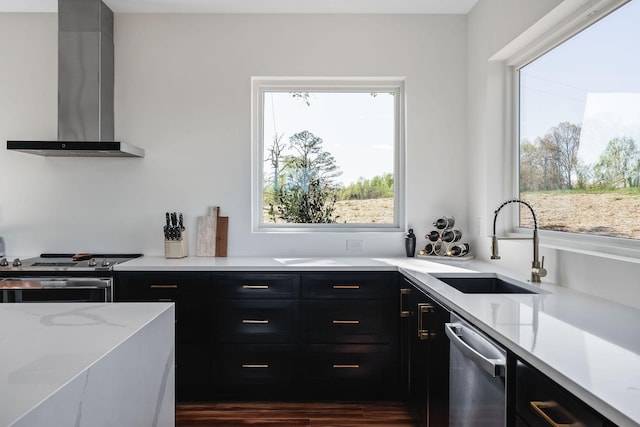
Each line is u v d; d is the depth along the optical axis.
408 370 2.65
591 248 2.11
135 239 3.43
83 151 3.06
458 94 3.44
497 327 1.39
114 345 1.13
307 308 2.89
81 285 2.81
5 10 3.35
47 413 0.82
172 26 3.41
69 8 3.16
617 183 1.98
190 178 3.43
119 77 3.39
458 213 3.45
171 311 1.59
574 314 1.57
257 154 3.55
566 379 0.97
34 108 3.39
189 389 2.92
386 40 3.44
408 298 2.64
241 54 3.42
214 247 3.40
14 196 3.40
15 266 2.87
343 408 2.83
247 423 2.62
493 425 1.41
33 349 1.10
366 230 3.55
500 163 3.05
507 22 2.71
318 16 3.42
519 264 2.62
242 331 2.89
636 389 0.90
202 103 3.42
